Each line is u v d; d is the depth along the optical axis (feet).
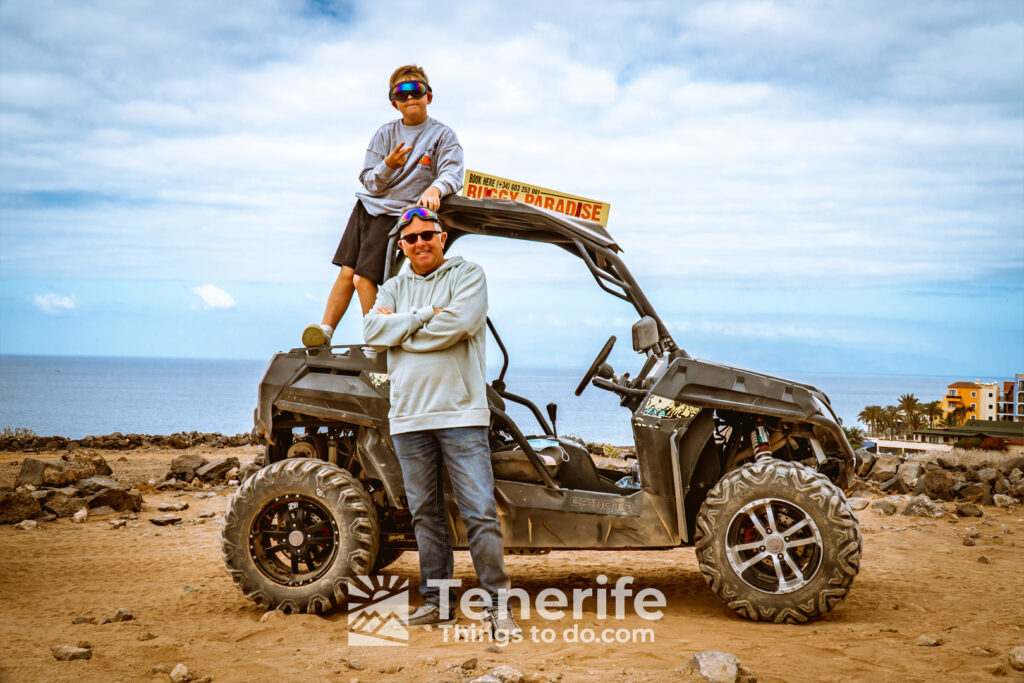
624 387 15.51
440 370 13.21
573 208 15.74
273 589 14.11
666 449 14.40
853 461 15.01
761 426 14.88
